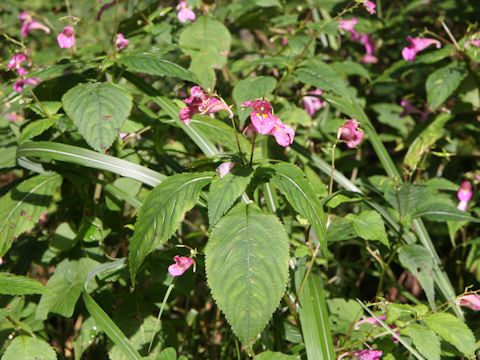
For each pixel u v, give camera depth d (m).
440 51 0.88
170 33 0.91
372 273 0.85
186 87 0.95
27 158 0.72
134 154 0.78
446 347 0.70
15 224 0.69
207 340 0.85
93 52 0.87
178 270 0.65
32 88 0.80
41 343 0.65
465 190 0.84
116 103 0.69
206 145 0.75
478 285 0.88
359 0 0.83
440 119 0.92
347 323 0.71
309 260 0.72
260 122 0.60
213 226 0.60
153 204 0.62
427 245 0.78
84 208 0.76
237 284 0.57
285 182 0.61
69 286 0.73
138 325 0.73
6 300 0.73
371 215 0.69
